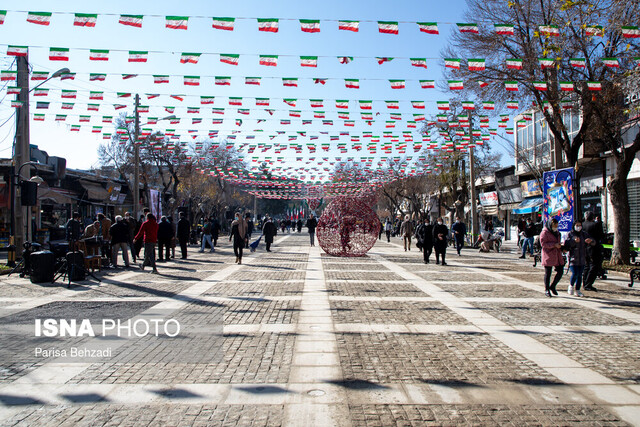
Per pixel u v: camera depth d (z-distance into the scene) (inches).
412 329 304.0
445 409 181.3
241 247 722.8
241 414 175.6
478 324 319.0
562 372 223.9
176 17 394.3
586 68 606.2
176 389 199.0
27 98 663.1
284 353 249.8
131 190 1425.9
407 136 786.2
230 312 350.0
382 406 183.6
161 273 599.8
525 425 168.4
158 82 501.7
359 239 876.6
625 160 652.1
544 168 1037.8
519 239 1069.1
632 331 302.7
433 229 716.7
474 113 999.0
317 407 182.1
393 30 410.9
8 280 541.3
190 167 1370.6
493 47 679.1
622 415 177.3
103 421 169.6
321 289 465.1
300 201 3284.9
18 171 647.1
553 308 375.6
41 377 211.8
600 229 470.9
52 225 1150.3
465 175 1307.8
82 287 478.9
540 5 633.0
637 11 470.0
